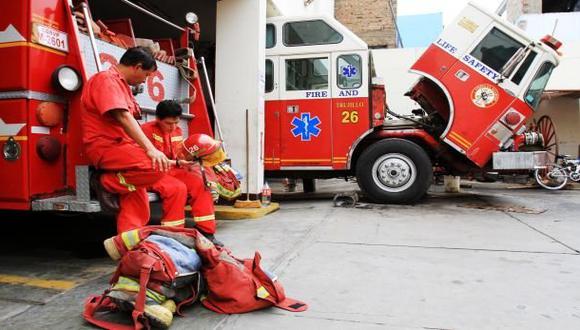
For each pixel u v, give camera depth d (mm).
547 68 6676
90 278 3445
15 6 3326
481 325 2459
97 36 3906
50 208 3373
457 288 3053
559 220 5652
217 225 5332
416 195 6875
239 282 2676
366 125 7066
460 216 5930
